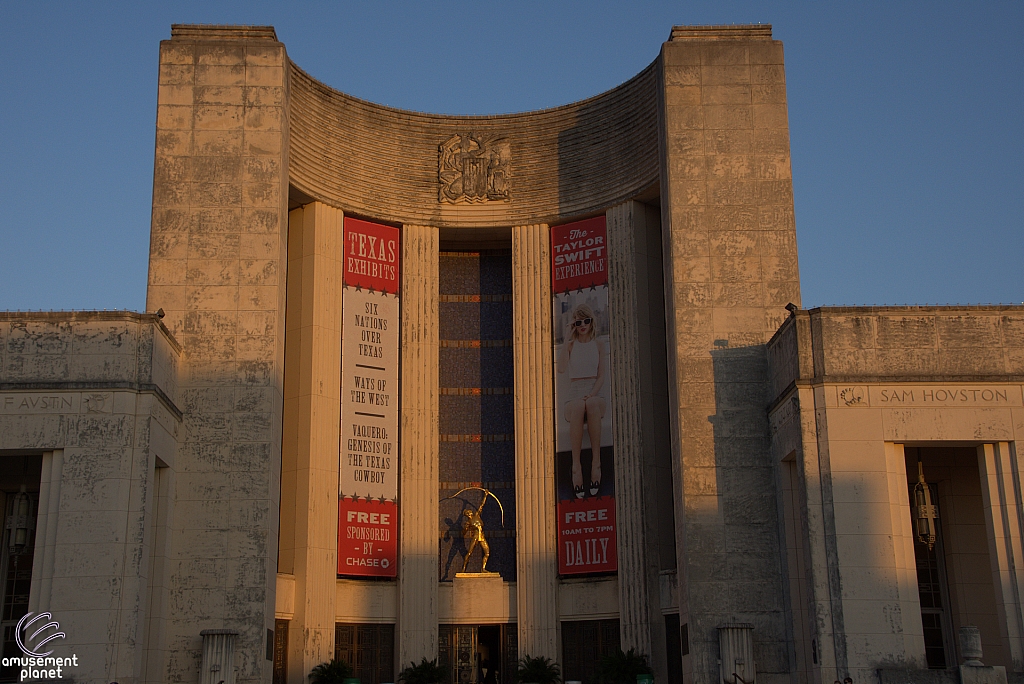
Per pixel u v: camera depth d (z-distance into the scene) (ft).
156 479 108.47
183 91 122.93
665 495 132.98
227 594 108.37
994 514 98.27
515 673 134.82
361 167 142.72
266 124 122.42
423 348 142.00
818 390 101.35
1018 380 100.48
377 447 136.67
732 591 111.14
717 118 124.98
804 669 106.63
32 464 110.42
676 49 126.93
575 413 138.82
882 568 96.73
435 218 146.51
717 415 116.26
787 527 110.22
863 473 98.99
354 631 131.44
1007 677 93.04
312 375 132.46
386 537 134.92
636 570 128.98
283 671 123.34
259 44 124.67
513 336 144.77
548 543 136.15
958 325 102.73
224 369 115.03
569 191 145.07
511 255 151.12
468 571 140.26
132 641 94.68
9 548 106.01
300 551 126.93
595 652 132.46
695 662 109.40
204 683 103.35
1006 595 96.07
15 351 100.32
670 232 122.11
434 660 131.54
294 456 130.82
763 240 121.60
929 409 100.22
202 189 120.16
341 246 139.23
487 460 145.07
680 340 118.62
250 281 117.80
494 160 147.95
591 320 140.56
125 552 96.27
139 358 101.45
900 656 94.58
